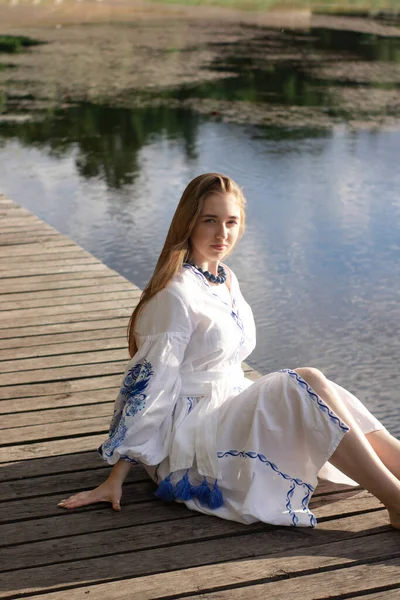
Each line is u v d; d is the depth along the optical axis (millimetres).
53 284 4812
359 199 7508
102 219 7020
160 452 2598
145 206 7379
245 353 2785
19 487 2771
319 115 11211
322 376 2533
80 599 2221
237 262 5969
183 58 15820
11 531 2529
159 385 2529
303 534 2510
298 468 2549
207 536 2500
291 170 8484
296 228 6699
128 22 21219
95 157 9172
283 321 5051
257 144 9602
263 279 5668
